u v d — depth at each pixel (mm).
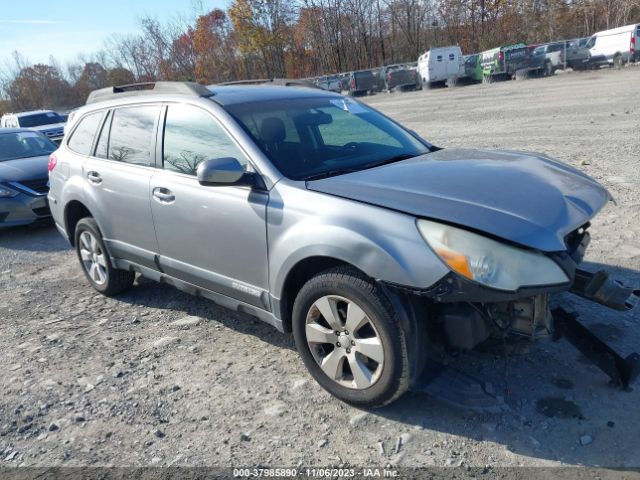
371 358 3129
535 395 3277
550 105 17000
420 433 3070
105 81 51594
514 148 10531
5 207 8203
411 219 2908
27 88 56000
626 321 3971
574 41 30516
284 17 48656
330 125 4246
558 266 2795
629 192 6848
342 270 3154
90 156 5117
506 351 3129
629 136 10406
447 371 3260
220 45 49250
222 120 3875
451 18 50469
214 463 2984
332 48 50875
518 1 49250
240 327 4539
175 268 4281
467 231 2787
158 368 4004
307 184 3396
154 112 4438
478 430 3045
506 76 32438
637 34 27281
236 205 3633
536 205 3031
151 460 3051
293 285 3516
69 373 4047
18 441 3324
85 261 5562
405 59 51531
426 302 3129
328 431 3156
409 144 4379
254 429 3232
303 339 3436
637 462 2725
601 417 3049
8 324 5090
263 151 3658
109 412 3521
